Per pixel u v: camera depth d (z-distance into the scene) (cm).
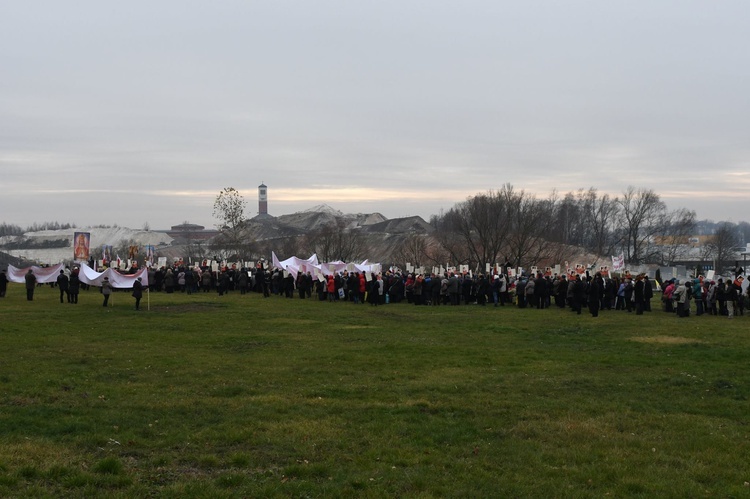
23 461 1216
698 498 1111
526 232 8925
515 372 2241
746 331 3425
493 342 2973
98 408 1653
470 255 9588
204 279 6194
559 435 1480
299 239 14738
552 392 1930
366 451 1344
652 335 3256
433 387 1969
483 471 1230
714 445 1412
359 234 14688
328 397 1833
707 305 4509
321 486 1134
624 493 1132
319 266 5841
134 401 1734
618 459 1319
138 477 1166
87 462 1240
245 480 1161
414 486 1145
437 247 11738
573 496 1109
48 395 1783
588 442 1433
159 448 1342
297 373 2183
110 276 4941
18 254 19612
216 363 2350
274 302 5047
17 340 2834
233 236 8794
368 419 1594
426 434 1471
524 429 1521
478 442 1420
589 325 3681
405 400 1795
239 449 1348
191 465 1252
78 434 1415
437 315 4219
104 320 3712
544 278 4969
